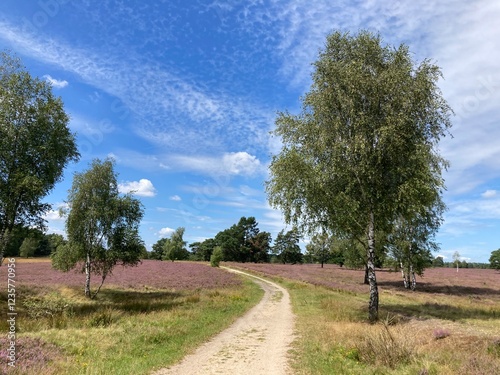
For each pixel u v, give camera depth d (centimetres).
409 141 1800
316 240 1962
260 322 1825
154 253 14100
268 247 13512
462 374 771
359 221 1903
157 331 1363
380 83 1791
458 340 1181
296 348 1202
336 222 1870
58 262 3062
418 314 1995
